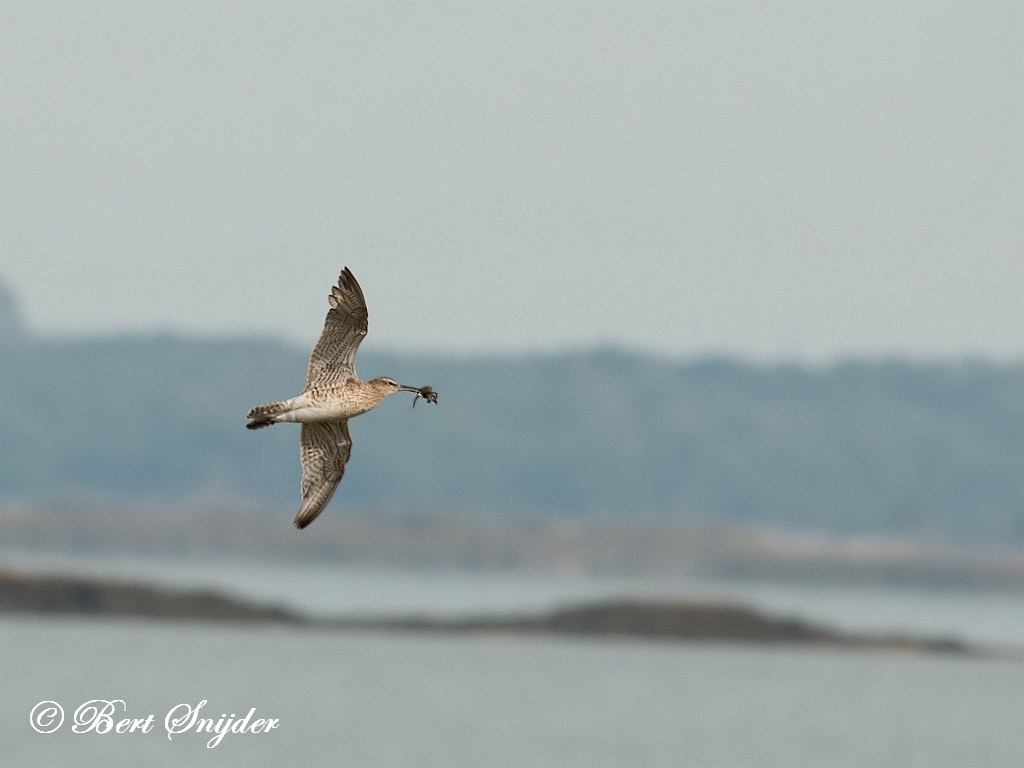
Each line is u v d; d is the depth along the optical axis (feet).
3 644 322.55
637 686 318.65
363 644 368.68
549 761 230.89
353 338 89.30
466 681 312.50
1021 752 257.34
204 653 330.13
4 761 213.46
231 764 218.18
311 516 89.86
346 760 223.92
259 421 88.17
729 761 239.71
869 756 250.37
